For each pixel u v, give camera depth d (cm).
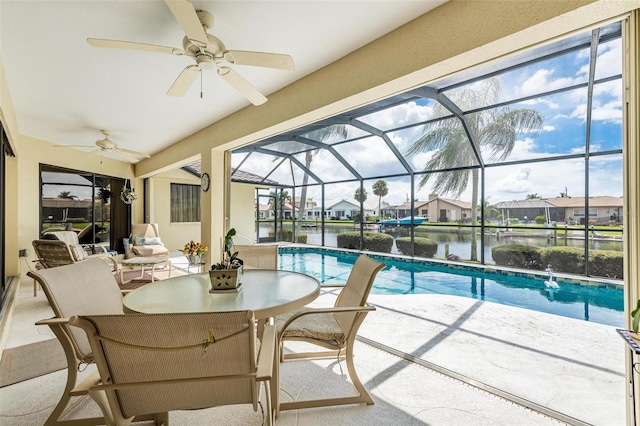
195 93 356
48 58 272
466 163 732
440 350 266
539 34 180
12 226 525
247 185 1105
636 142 145
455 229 775
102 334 104
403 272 709
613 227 549
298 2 204
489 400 196
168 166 661
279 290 205
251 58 215
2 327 293
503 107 616
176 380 114
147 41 248
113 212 766
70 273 184
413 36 228
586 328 318
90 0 198
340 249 991
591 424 171
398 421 176
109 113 424
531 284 597
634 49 150
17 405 188
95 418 168
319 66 299
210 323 108
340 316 216
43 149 579
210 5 205
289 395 201
